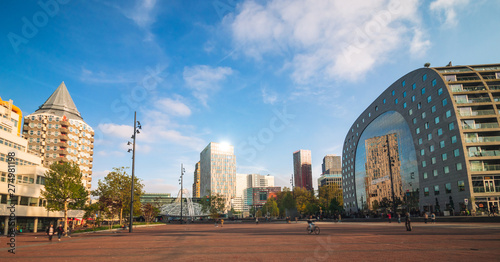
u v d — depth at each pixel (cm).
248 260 1226
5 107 6109
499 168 5903
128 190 5388
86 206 5753
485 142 6012
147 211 8381
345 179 13712
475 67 7156
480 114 6288
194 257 1355
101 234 3550
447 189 6550
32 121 10100
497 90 6309
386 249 1442
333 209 11044
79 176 4522
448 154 6512
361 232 2758
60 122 10425
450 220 4381
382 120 9725
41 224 5784
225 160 19700
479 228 2816
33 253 1647
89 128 11719
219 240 2298
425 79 7400
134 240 2456
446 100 6588
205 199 11244
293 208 11612
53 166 4425
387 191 9281
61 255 1527
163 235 3100
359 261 1121
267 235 2759
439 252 1294
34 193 5253
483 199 5769
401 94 8544
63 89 12131
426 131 7356
